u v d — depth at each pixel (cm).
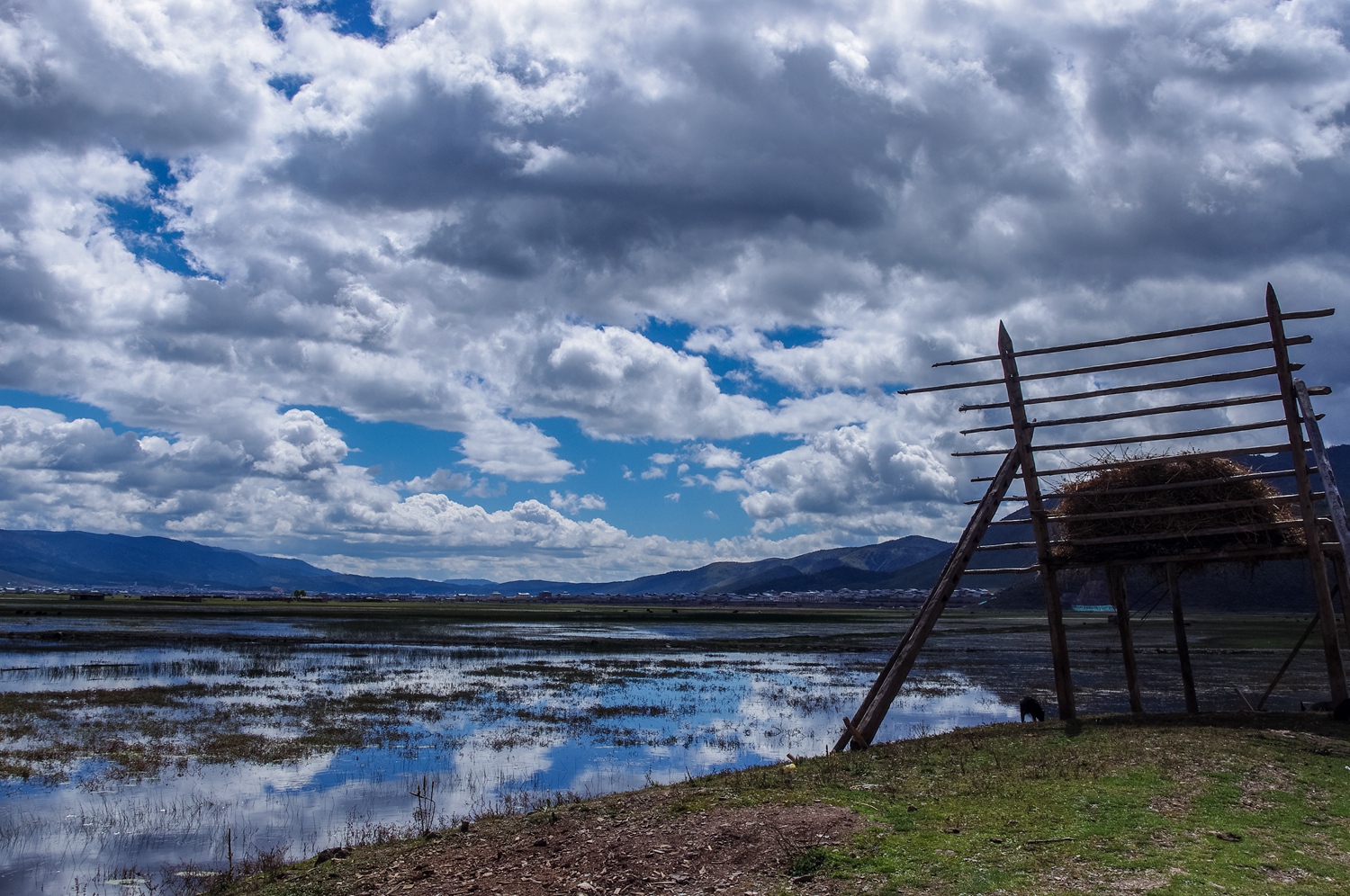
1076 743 1267
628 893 858
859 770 1238
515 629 9825
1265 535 1512
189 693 3606
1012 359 1691
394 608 16550
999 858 821
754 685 4166
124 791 1931
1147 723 1388
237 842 1552
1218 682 4034
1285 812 913
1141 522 1588
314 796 1888
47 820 1698
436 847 1112
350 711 3138
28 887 1340
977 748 1304
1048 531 1648
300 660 5259
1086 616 14900
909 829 927
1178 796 972
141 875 1387
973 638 8250
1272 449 1445
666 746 2495
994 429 1717
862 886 790
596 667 5106
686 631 10025
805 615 16600
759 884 836
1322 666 4759
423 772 2131
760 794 1129
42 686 3831
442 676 4425
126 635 7238
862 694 3844
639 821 1067
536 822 1152
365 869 1055
